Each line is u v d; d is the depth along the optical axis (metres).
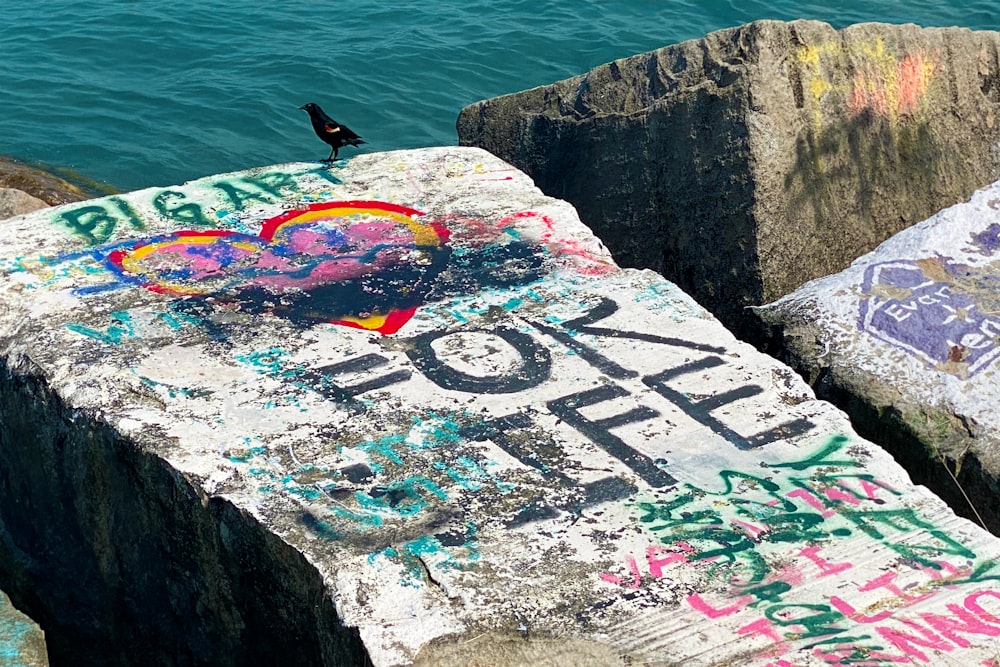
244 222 5.79
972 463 4.79
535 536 3.78
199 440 4.16
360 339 4.82
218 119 10.31
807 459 4.15
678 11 12.58
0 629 4.03
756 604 3.53
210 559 4.01
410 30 12.07
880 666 3.30
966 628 3.43
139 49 11.71
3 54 11.55
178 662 4.28
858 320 5.43
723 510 3.90
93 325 4.89
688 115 5.98
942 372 5.11
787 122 5.82
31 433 4.63
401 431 4.25
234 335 4.84
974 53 6.43
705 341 4.79
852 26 6.09
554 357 4.70
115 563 4.43
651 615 3.49
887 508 3.92
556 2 12.75
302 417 4.31
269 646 3.92
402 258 5.46
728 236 5.87
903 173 6.20
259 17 12.51
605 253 5.53
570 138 6.59
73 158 9.62
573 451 4.17
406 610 3.49
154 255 5.46
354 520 3.82
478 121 7.02
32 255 5.43
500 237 5.66
